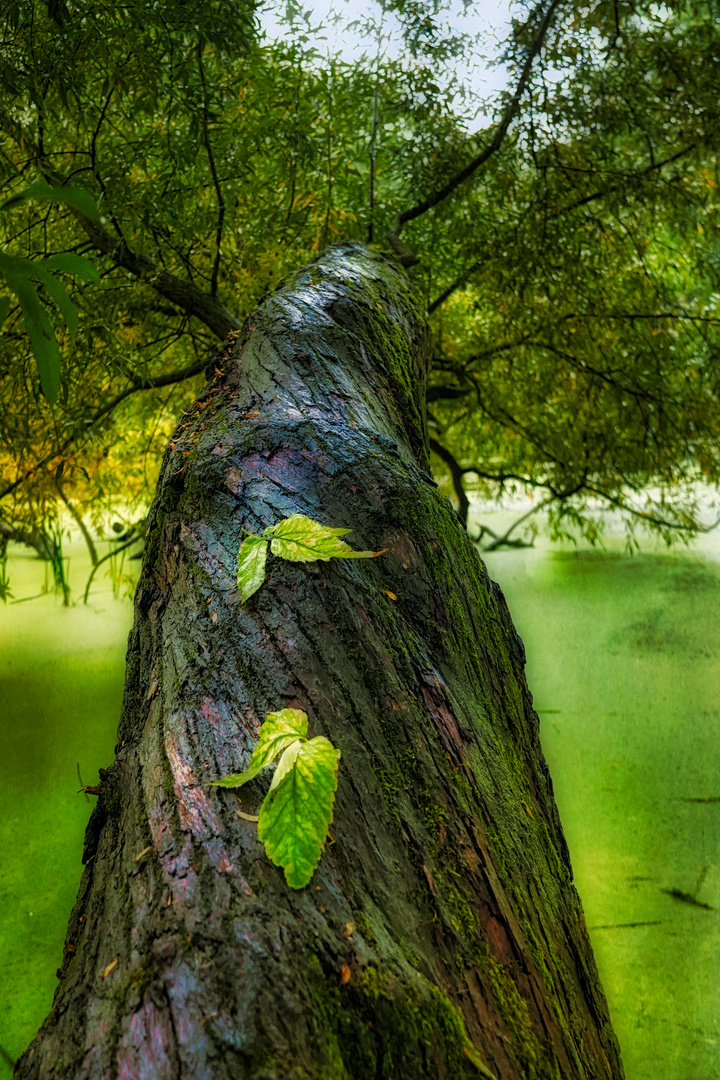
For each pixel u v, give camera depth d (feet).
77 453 11.36
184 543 3.43
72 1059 1.88
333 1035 1.84
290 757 2.35
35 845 7.72
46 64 7.07
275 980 1.88
